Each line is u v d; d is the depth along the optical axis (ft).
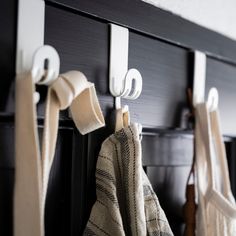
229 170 2.29
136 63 1.64
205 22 2.05
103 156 1.42
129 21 1.60
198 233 1.74
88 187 1.45
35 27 1.24
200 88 1.96
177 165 1.92
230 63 2.27
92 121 1.31
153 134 1.80
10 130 1.24
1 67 1.17
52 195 1.39
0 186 1.22
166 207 1.84
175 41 1.84
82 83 1.22
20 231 1.12
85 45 1.43
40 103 1.26
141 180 1.41
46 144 1.17
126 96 1.53
